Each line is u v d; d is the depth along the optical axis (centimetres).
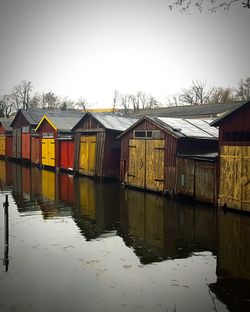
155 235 1035
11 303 634
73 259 839
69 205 1420
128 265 809
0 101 6894
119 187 1867
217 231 1073
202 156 1416
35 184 1952
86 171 2259
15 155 3466
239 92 5975
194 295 670
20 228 1091
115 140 2114
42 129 2814
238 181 1259
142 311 612
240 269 791
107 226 1126
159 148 1648
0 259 834
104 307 624
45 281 721
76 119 2828
